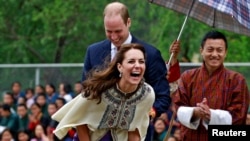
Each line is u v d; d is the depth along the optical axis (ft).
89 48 43.16
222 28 46.60
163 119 74.43
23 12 121.29
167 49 103.30
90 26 118.52
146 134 42.42
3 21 120.47
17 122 89.66
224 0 41.60
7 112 90.17
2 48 121.80
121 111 39.83
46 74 98.32
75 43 120.37
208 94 45.68
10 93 96.02
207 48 45.34
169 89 43.16
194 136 46.01
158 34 108.88
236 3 41.60
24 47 120.88
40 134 82.07
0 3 120.57
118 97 39.55
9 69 100.73
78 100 39.93
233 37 102.37
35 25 121.90
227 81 45.57
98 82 39.29
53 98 91.50
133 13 117.39
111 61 39.55
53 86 94.17
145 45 42.45
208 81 45.75
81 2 116.67
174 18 103.45
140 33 134.51
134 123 40.19
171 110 75.25
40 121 86.07
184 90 46.19
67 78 96.99
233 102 45.37
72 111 39.96
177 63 45.34
